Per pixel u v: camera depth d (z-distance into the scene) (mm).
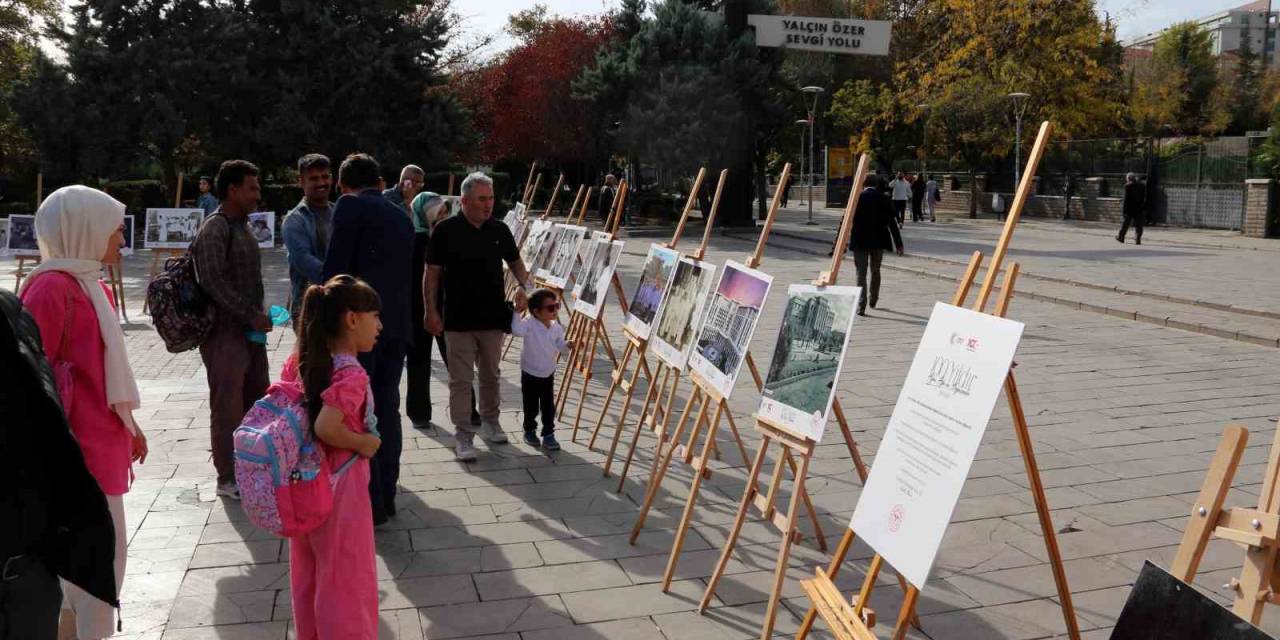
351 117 30375
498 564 4918
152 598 4512
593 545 5184
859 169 4359
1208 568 4797
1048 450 6777
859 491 6000
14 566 2699
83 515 2879
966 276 3482
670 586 4645
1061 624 4230
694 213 35062
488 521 5535
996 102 34125
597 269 8156
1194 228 28891
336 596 3604
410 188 8234
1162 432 7215
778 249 23781
